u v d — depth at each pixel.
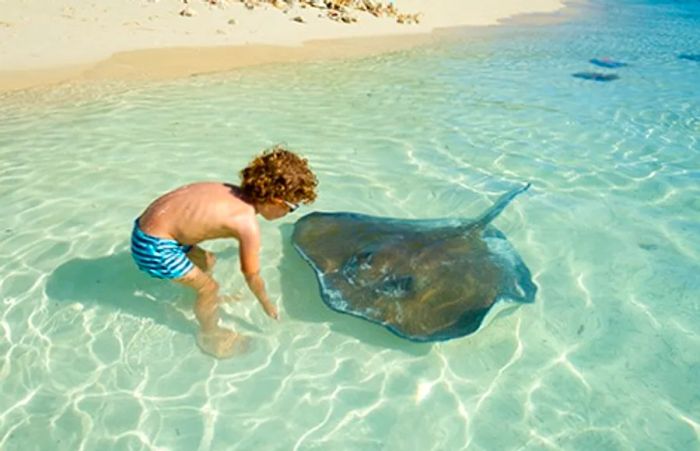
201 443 2.93
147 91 7.97
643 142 6.92
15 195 5.07
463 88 8.95
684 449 2.95
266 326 3.69
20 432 2.94
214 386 3.26
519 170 5.98
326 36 11.92
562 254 4.57
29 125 6.60
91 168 5.60
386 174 5.75
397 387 3.30
